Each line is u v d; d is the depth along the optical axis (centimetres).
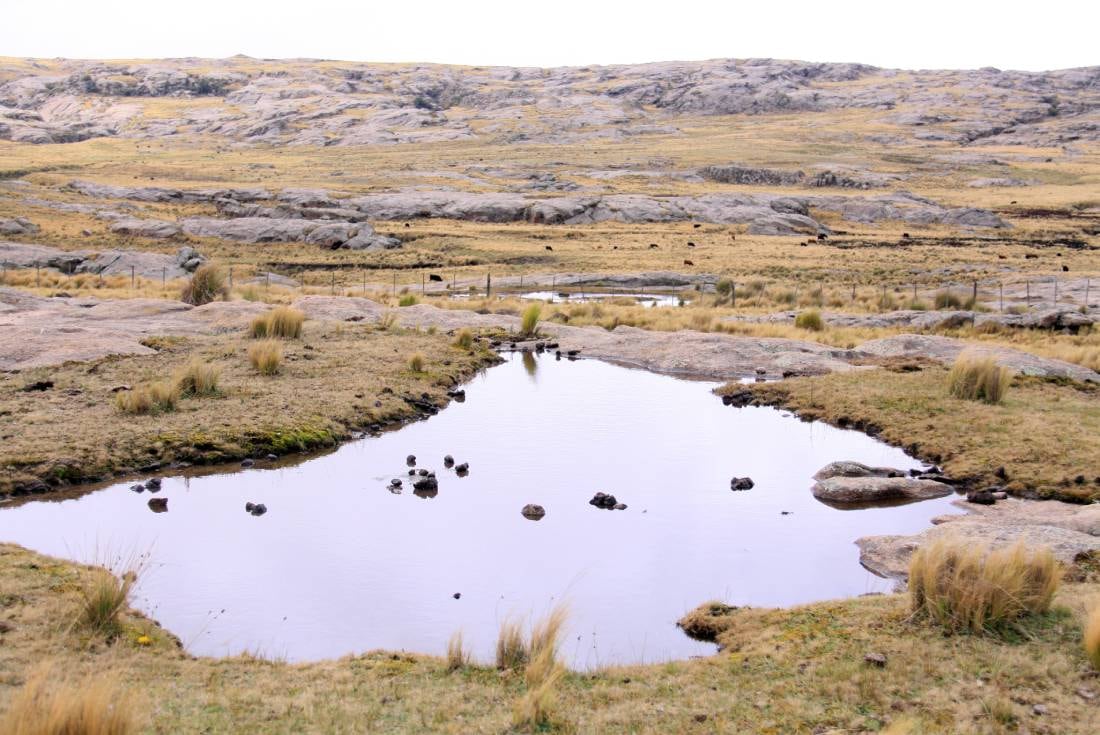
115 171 11275
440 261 6825
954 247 7706
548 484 1769
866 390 2455
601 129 18175
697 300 4972
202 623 1149
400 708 890
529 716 859
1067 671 936
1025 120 18750
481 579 1318
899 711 881
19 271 5266
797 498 1709
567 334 3519
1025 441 1953
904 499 1695
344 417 2138
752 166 13312
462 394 2522
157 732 809
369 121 18188
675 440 2102
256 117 18550
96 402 2114
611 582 1318
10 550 1278
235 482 1739
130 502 1605
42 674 800
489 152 15025
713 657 1036
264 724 841
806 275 6141
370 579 1309
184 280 5116
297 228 7500
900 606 1129
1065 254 7169
